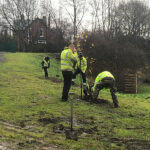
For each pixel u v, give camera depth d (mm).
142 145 4719
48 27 47844
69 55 7848
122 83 22219
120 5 40438
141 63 28859
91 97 8805
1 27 54344
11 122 5500
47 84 12164
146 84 27219
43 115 6254
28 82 12164
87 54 21859
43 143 4391
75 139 4742
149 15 42312
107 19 37438
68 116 6383
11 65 20016
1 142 4164
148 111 7840
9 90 9484
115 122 6211
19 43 55156
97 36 26688
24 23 54312
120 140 4922
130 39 36250
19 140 4391
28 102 7641
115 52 25984
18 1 52781
